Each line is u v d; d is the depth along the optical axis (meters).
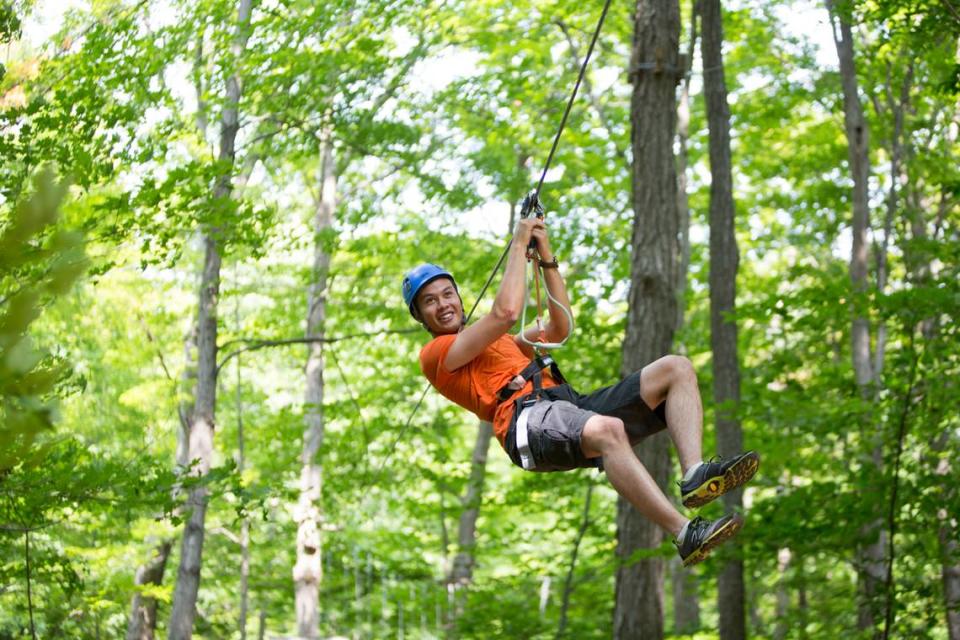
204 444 13.19
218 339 17.66
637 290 9.53
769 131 18.36
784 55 16.75
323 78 12.32
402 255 16.36
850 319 10.09
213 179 9.96
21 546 9.24
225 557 19.84
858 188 14.57
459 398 4.53
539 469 4.21
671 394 4.18
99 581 13.61
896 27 10.80
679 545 3.88
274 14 11.96
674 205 9.57
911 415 9.64
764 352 19.92
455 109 15.10
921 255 11.81
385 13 12.84
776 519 9.87
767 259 23.06
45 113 8.20
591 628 16.08
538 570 16.66
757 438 12.09
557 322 4.74
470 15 14.80
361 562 18.27
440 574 20.86
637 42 9.59
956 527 9.14
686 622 17.61
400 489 18.06
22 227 1.08
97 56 9.55
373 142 13.38
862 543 9.97
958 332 9.27
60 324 14.07
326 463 17.27
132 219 8.84
